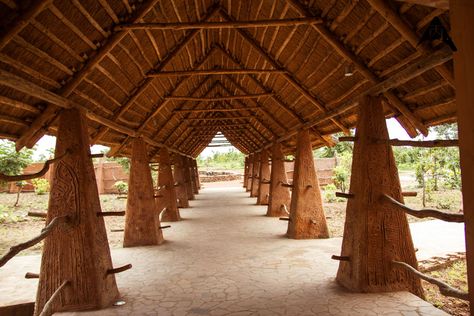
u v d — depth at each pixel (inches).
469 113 44.9
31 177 130.0
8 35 102.3
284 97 275.4
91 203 148.9
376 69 150.8
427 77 129.9
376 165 154.3
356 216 155.9
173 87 279.9
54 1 112.1
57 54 131.6
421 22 109.1
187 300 150.3
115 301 150.8
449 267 220.4
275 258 215.2
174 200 388.8
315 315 129.8
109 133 236.7
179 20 206.7
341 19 145.8
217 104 453.1
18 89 118.0
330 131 262.7
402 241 151.6
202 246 257.6
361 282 149.6
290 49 204.8
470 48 44.6
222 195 712.4
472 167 44.7
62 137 149.9
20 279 191.9
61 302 140.4
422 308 131.8
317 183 277.6
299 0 158.2
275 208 396.5
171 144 450.0
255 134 514.6
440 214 109.0
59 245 142.9
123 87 199.2
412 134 162.7
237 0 211.2
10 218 465.4
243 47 263.0
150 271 196.4
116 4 142.9
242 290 160.4
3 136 137.6
